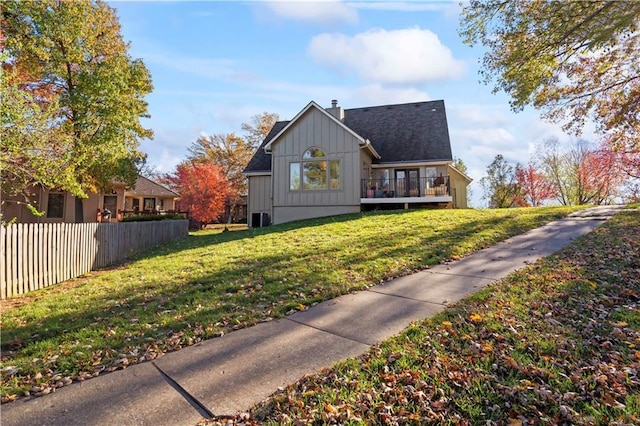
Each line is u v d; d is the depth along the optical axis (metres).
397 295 4.99
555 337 3.26
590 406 2.30
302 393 2.68
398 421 2.31
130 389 2.84
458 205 21.98
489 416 2.30
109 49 16.00
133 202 27.59
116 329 4.17
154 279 6.80
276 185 17.86
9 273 6.40
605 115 10.42
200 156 37.91
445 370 2.86
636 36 7.93
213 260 8.28
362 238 9.54
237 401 2.62
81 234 8.53
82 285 6.97
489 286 4.96
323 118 17.20
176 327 4.16
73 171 12.95
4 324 4.59
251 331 3.99
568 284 4.70
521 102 9.20
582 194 27.00
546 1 7.43
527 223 10.08
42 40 12.84
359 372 2.93
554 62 8.45
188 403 2.62
